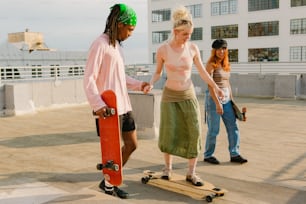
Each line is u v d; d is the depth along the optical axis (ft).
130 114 10.06
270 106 34.22
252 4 135.74
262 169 13.84
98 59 9.08
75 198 8.53
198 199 10.68
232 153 14.84
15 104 30.83
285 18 127.95
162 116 11.41
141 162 15.12
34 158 16.19
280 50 130.52
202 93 47.21
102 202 8.28
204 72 11.62
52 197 10.95
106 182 9.79
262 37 134.62
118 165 8.94
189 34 10.50
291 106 33.86
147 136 20.29
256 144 18.38
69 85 37.93
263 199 10.65
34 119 28.86
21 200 10.67
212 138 14.69
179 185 11.35
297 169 13.80
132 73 65.72
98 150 17.76
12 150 17.90
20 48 122.93
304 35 124.57
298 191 11.33
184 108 11.03
